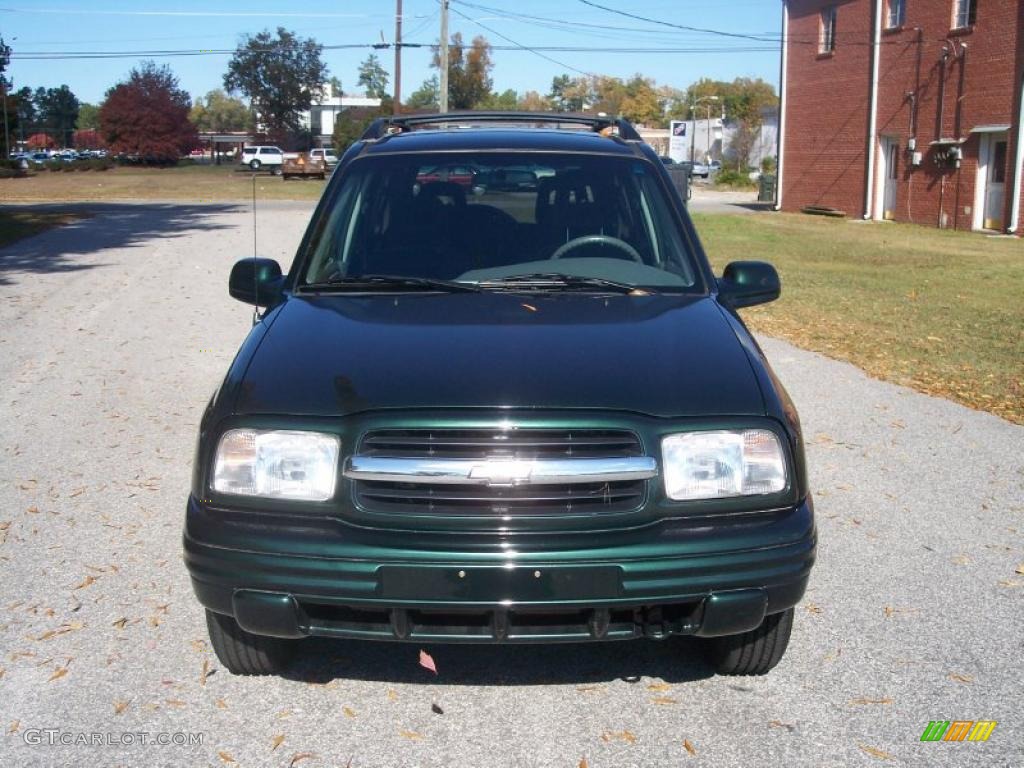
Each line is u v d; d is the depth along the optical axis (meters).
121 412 7.31
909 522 5.37
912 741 3.33
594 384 3.28
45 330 10.22
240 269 4.39
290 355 3.52
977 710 3.52
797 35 35.31
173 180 52.53
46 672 3.74
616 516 3.13
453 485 3.11
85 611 4.23
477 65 76.38
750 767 3.19
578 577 3.07
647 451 3.16
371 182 4.62
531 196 4.56
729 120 74.25
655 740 3.33
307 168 52.59
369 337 3.61
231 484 3.23
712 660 3.78
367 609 3.13
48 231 21.31
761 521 3.22
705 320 3.83
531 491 3.11
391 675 3.74
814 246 22.67
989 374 8.95
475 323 3.73
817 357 9.69
